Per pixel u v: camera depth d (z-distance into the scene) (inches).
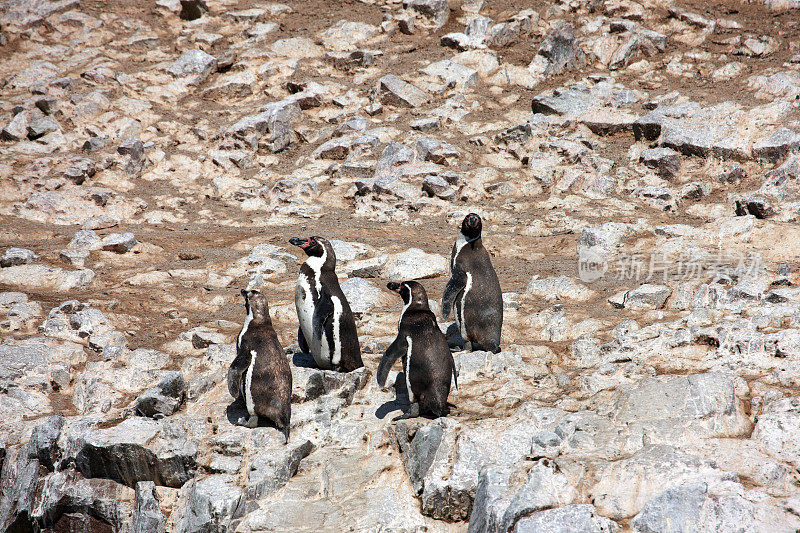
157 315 1020.5
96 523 719.1
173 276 1154.7
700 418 658.2
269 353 717.3
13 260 1158.3
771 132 1403.8
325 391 784.9
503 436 676.7
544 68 1801.2
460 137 1616.6
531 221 1328.7
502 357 815.1
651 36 1814.7
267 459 686.5
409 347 704.4
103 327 964.6
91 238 1251.2
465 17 2026.3
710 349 804.0
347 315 786.8
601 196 1401.3
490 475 619.2
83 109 1710.1
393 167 1515.7
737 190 1346.0
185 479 706.8
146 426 737.0
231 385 695.1
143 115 1745.8
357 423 735.7
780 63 1680.6
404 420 712.4
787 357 759.7
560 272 1120.2
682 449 625.0
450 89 1779.0
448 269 1139.9
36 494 741.3
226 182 1545.3
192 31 2050.9
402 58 1887.3
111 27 2059.5
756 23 1859.0
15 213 1393.9
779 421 642.2
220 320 979.9
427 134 1628.9
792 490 572.4
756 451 615.2
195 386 799.1
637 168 1456.7
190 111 1780.3
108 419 770.8
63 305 992.9
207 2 2177.7
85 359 908.0
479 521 602.9
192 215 1440.7
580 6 1988.2
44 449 753.6
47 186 1462.8
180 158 1625.2
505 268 1153.4
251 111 1766.7
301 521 647.8
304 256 1237.1
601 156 1505.9
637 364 783.1
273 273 1161.4
